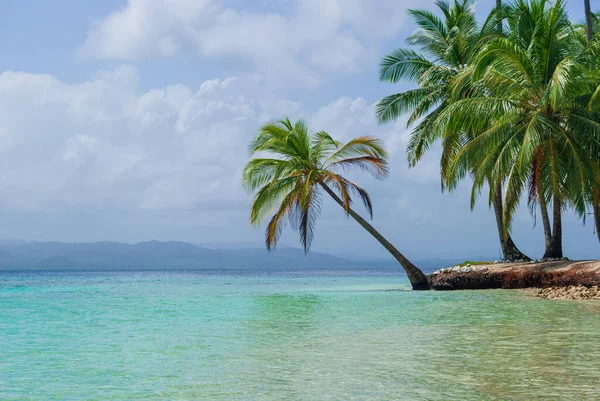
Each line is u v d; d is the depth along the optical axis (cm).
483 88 2809
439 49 3338
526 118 2547
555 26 2492
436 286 2898
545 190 2495
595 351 998
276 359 991
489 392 725
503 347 1058
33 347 1163
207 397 737
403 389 752
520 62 2417
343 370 883
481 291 2584
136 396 749
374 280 5316
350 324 1481
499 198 3228
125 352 1090
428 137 3144
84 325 1537
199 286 3941
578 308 1750
